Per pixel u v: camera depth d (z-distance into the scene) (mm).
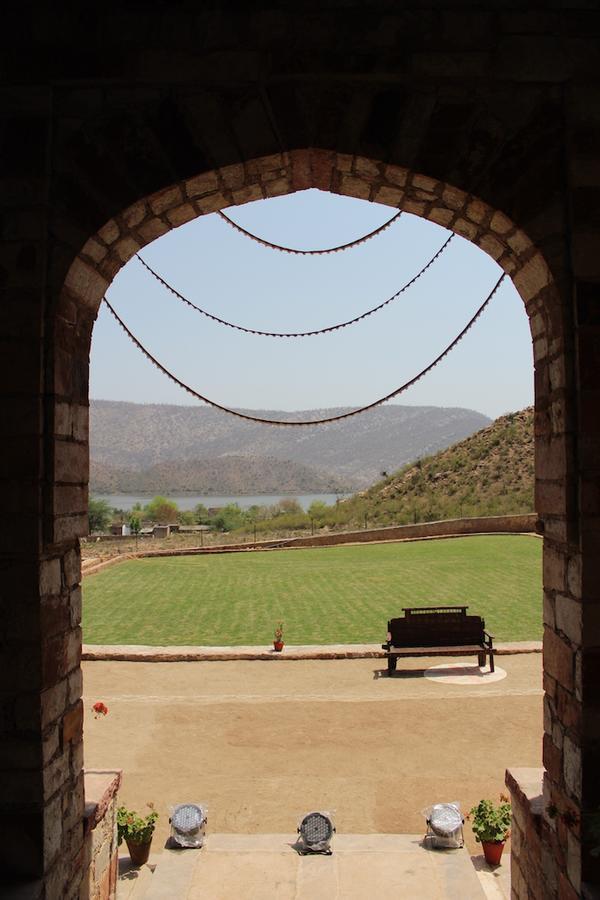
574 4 4543
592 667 4242
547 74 4508
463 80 4551
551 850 4762
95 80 4566
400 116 4566
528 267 4809
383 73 4535
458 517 42344
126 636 15500
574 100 4469
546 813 4875
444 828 6617
